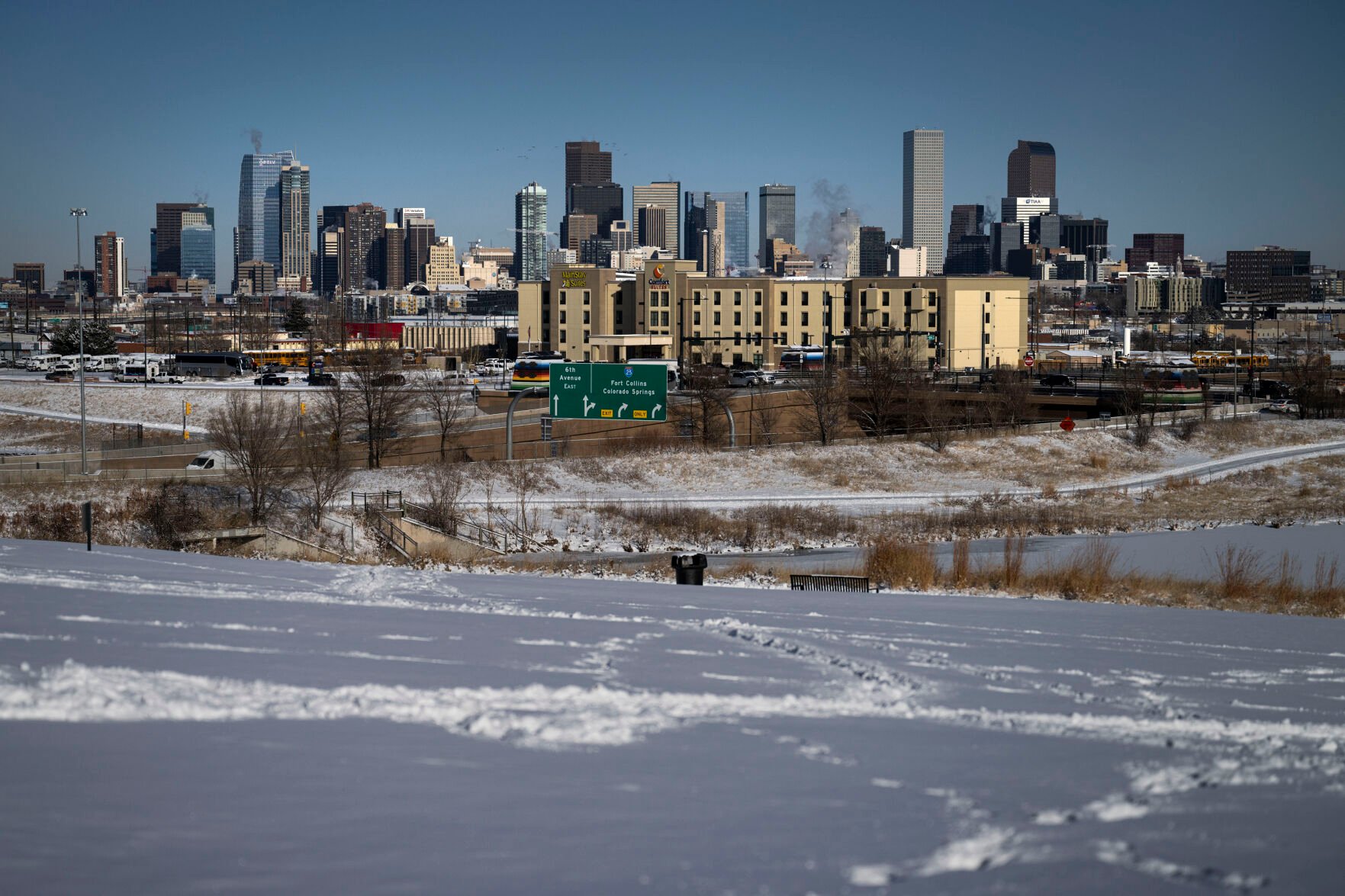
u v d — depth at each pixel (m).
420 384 107.69
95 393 102.94
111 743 8.34
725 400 85.69
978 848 6.72
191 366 132.00
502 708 10.12
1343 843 6.90
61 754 8.02
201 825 6.66
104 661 11.19
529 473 67.81
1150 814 7.51
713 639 15.29
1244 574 39.22
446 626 15.50
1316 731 10.38
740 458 73.56
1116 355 164.25
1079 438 82.56
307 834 6.60
